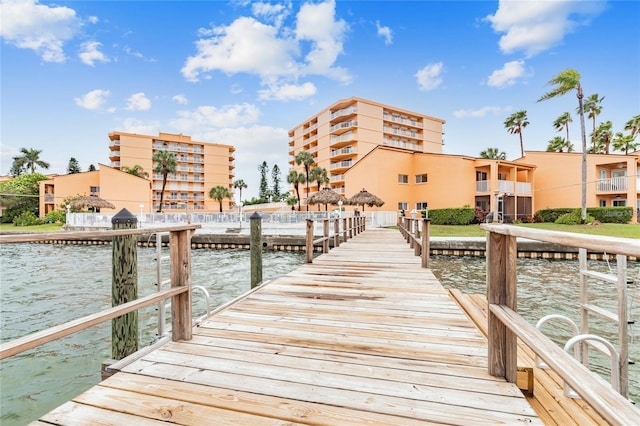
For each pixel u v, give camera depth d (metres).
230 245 16.50
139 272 10.05
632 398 2.97
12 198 33.03
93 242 19.47
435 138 40.53
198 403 1.63
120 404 1.62
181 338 2.45
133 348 2.97
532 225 19.50
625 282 1.61
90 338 4.67
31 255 14.98
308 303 3.51
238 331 2.65
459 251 12.59
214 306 6.37
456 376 1.90
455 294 4.39
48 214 30.28
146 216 21.58
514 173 22.62
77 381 3.56
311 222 6.22
